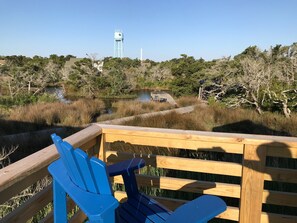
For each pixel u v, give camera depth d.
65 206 1.37
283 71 13.04
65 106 13.85
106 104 17.42
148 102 17.11
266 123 9.76
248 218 1.97
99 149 2.20
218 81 17.00
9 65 23.45
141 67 35.19
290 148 1.83
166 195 2.62
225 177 2.96
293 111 11.20
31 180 1.40
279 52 16.42
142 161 1.69
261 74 12.94
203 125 9.80
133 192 1.68
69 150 1.04
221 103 13.85
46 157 1.47
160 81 31.52
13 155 7.12
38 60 36.28
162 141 2.05
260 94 12.30
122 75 26.81
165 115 10.38
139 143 2.10
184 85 21.17
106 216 0.94
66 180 1.18
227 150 1.94
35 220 2.06
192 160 2.03
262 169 1.89
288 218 1.93
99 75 26.12
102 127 2.16
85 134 1.96
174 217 1.06
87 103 15.16
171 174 3.02
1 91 18.98
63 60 39.47
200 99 17.95
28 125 10.39
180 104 16.66
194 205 1.12
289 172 1.86
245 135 1.94
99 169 0.98
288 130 8.65
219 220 2.31
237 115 10.98
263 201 1.95
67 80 26.34
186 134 1.96
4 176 1.20
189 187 2.09
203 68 22.20
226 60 17.48
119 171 1.57
